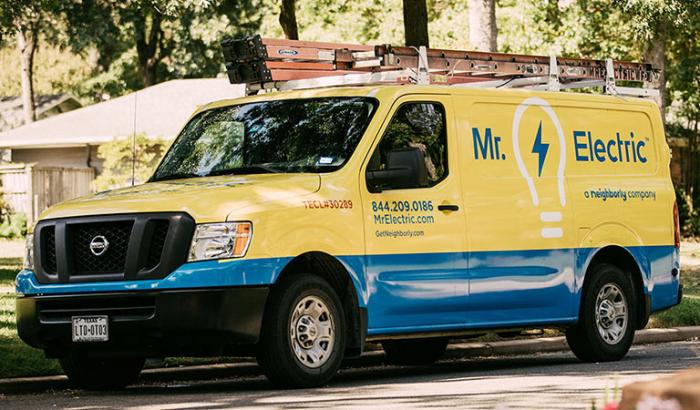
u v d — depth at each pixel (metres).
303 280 9.62
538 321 11.56
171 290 9.20
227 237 9.29
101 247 9.51
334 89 10.75
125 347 9.56
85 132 40.81
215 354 9.44
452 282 10.70
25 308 9.81
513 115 11.52
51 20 51.50
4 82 71.50
